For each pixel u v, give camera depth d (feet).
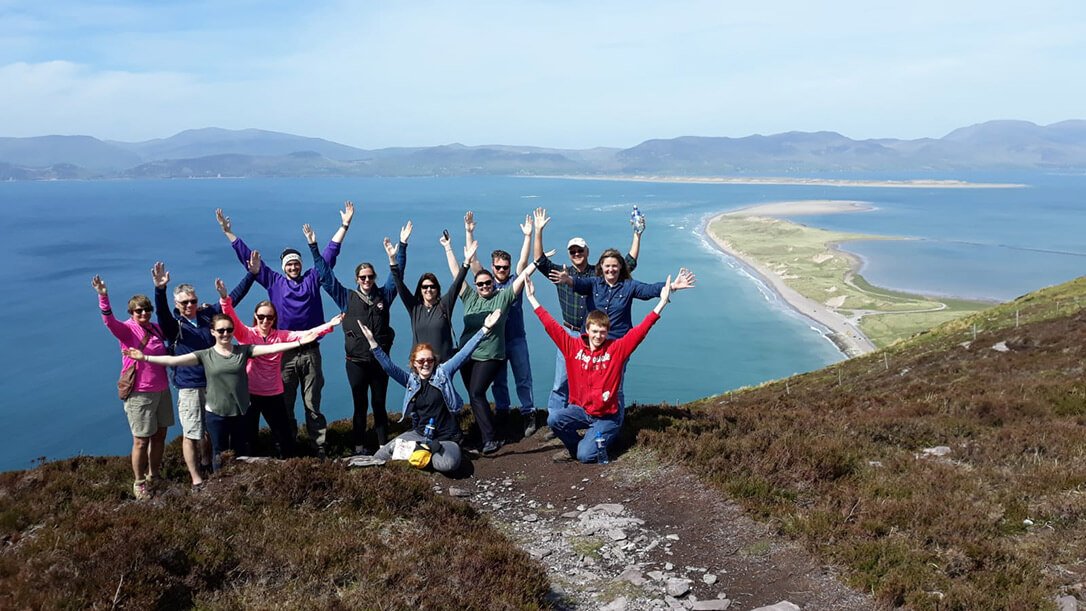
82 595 21.71
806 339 399.65
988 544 24.36
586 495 34.35
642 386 338.34
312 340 35.09
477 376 41.09
